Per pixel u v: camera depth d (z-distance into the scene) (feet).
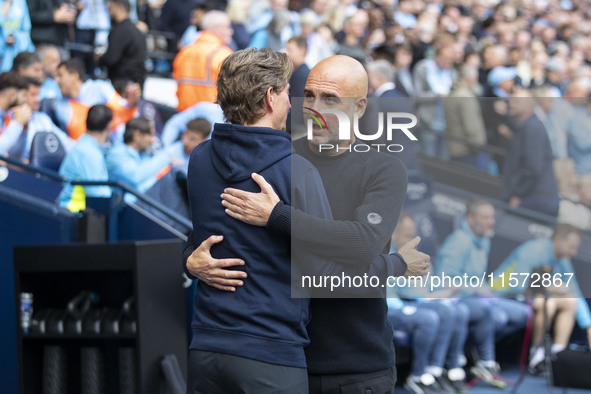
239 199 21.80
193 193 23.30
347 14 101.40
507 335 64.85
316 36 86.79
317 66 21.54
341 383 22.57
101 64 75.20
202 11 78.69
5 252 48.11
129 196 53.78
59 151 56.24
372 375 22.82
